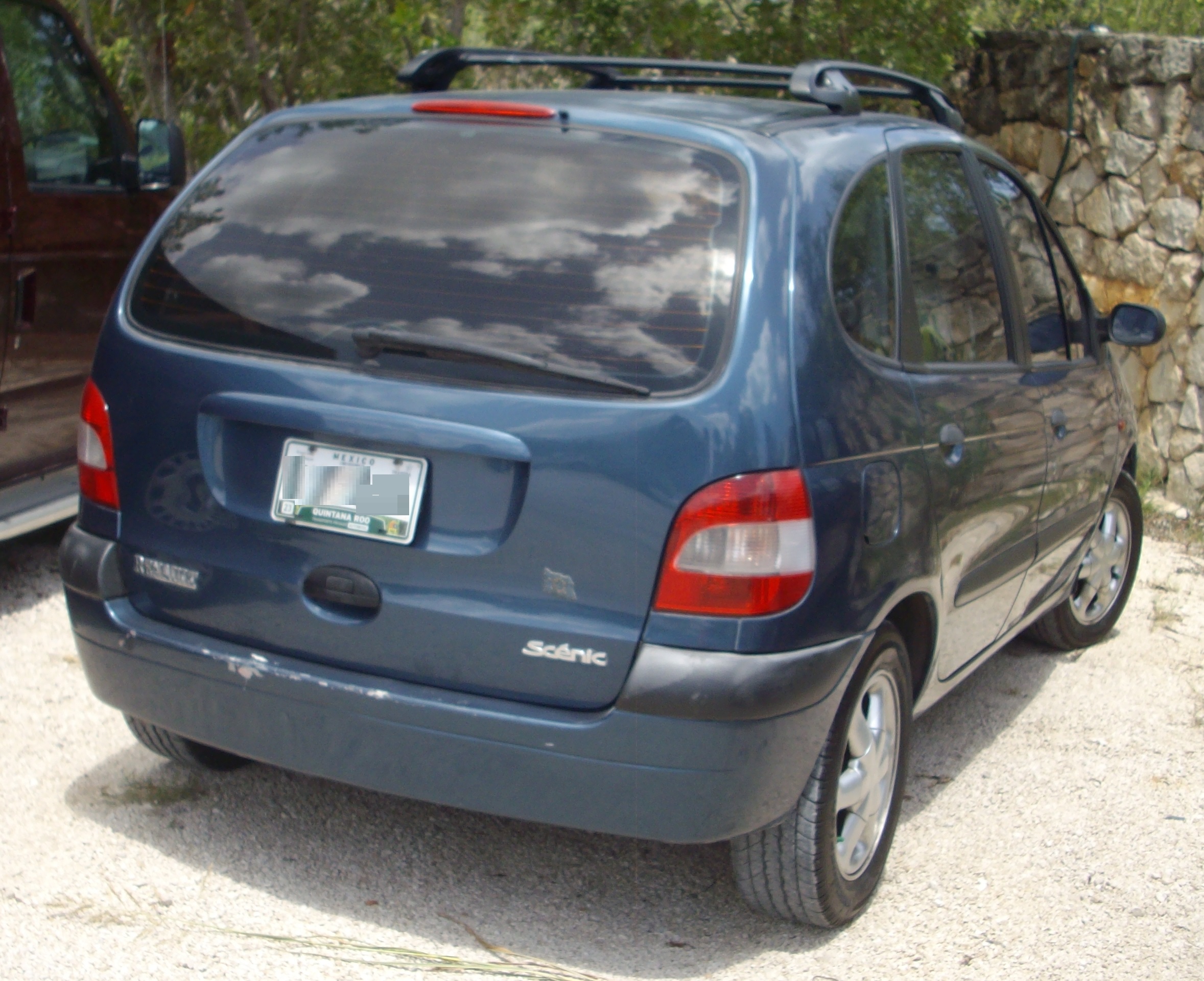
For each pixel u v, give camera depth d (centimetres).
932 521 315
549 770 271
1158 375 730
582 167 289
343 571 284
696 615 263
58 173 529
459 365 276
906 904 335
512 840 354
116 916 307
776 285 274
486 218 287
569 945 307
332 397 282
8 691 429
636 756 266
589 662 268
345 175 306
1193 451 713
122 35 913
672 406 263
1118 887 349
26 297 504
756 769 269
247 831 349
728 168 285
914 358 321
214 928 305
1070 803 397
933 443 316
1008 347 385
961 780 409
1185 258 707
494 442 269
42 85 527
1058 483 412
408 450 278
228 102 917
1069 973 308
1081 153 764
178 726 308
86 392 319
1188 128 700
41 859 329
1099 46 745
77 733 402
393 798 371
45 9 540
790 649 269
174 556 304
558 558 268
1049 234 448
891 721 323
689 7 771
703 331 268
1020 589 408
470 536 274
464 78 848
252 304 298
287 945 300
